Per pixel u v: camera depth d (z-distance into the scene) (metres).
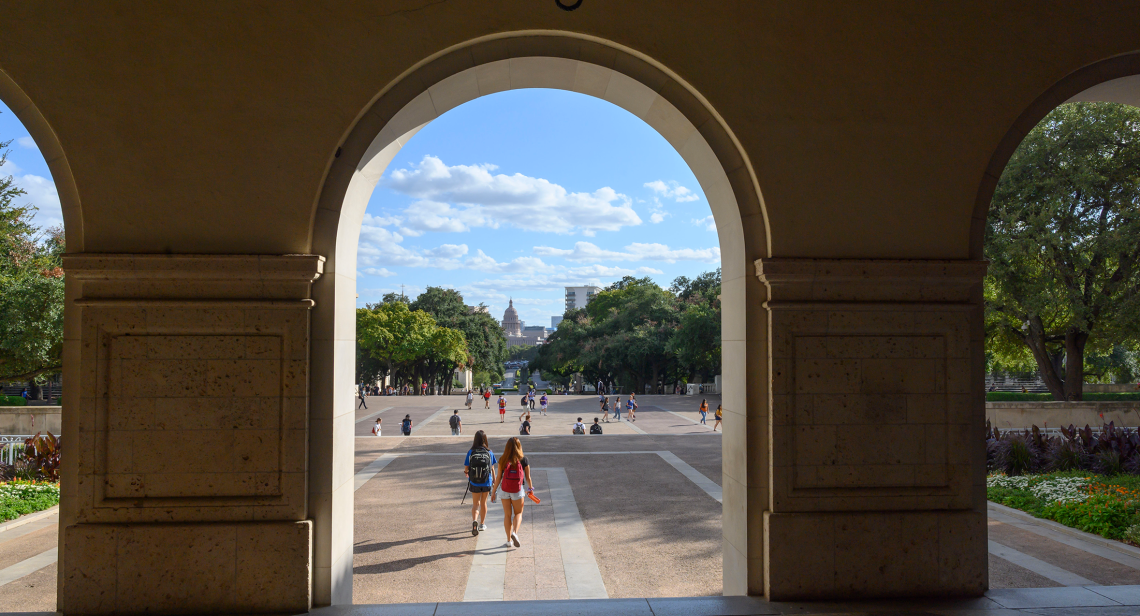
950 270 5.76
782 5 5.83
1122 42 5.96
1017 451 13.91
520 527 10.15
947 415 5.82
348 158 5.55
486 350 79.75
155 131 5.39
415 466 16.12
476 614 5.26
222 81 5.43
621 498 12.31
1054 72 5.95
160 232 5.38
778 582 5.61
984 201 5.96
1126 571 7.71
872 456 5.75
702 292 61.78
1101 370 30.84
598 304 69.12
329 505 5.47
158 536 5.24
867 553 5.68
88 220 5.34
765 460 5.82
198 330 5.36
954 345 5.82
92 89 5.35
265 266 5.29
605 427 26.44
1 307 18.16
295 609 5.29
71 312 5.36
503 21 5.63
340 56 5.52
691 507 11.55
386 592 7.31
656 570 8.08
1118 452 13.49
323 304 5.52
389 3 5.57
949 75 5.93
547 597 7.19
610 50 5.79
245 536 5.28
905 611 5.35
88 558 5.21
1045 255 21.23
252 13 5.46
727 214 6.27
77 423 5.34
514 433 24.52
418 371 68.62
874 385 5.77
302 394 5.38
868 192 5.85
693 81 5.74
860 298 5.80
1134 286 20.42
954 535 5.73
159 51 5.40
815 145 5.82
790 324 5.71
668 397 45.72
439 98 6.04
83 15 5.35
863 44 5.87
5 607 6.52
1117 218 20.45
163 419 5.32
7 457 14.57
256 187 5.45
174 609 5.23
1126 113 19.72
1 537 9.23
